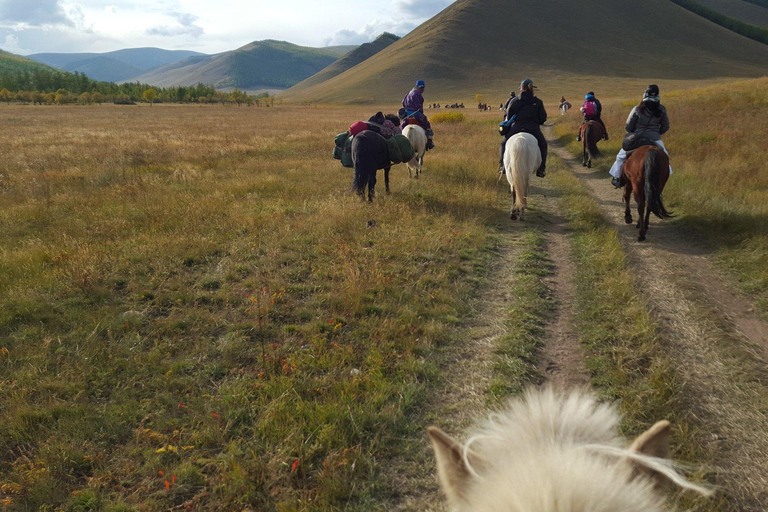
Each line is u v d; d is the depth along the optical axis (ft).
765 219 25.52
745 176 34.99
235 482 10.18
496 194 35.99
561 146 67.31
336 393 13.08
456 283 20.39
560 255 24.41
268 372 14.12
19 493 10.10
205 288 20.30
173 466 10.77
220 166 48.85
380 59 488.85
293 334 16.52
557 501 1.89
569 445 2.65
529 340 15.89
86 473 10.85
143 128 102.68
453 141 65.87
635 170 25.77
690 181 34.88
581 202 33.78
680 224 28.12
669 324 16.87
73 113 179.42
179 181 40.98
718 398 12.87
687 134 53.06
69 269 20.97
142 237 25.25
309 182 39.86
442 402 12.98
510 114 31.99
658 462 2.50
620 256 22.61
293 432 11.44
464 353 15.34
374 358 14.49
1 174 43.65
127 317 17.29
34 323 16.94
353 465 10.44
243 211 30.35
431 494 10.09
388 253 23.30
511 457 2.56
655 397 12.62
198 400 12.89
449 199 33.12
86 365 14.43
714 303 18.49
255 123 118.83
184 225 27.40
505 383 13.39
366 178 30.94
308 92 544.21
